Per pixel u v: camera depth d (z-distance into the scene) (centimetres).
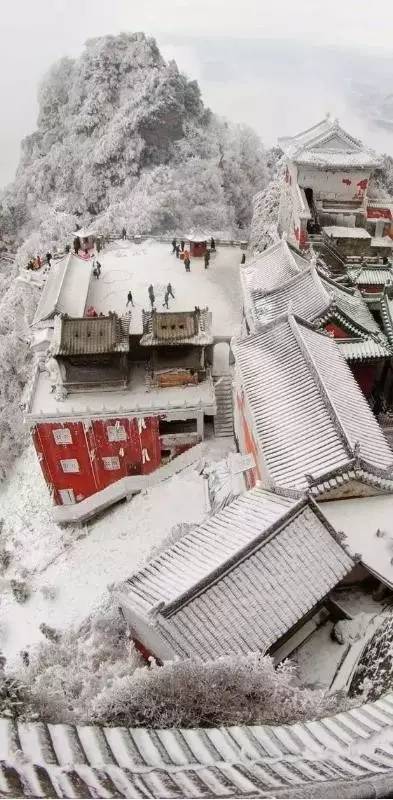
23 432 7169
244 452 4306
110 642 3191
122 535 4584
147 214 9012
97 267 6681
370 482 3073
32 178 12369
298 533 2784
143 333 4647
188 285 6581
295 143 6581
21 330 7544
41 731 1359
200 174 10262
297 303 4356
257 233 8269
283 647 2773
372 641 2639
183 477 4741
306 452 3150
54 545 4841
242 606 2559
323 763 1370
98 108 11675
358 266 5747
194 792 1186
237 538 2828
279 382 3606
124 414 4522
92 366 4606
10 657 3903
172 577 2742
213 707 1947
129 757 1353
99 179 11006
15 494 6250
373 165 6334
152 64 11719
